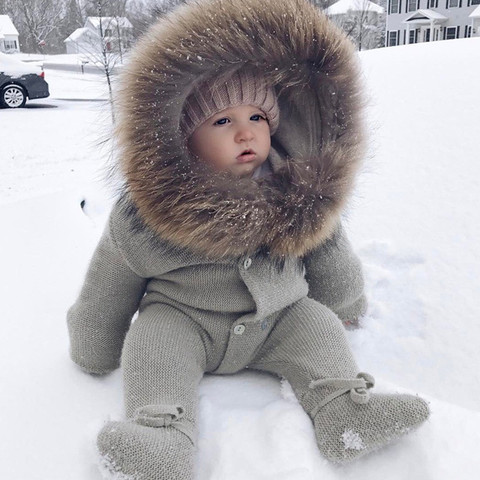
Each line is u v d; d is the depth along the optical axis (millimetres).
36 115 8797
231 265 1428
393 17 26734
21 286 2180
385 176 2795
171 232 1358
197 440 1280
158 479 1113
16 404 1445
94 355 1532
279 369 1478
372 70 4129
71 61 29453
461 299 1988
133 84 1327
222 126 1402
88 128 7004
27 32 43469
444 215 2451
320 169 1394
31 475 1216
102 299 1523
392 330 1907
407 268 2234
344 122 1419
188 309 1477
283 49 1343
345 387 1302
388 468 1230
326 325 1459
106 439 1118
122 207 1463
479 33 23750
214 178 1354
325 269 1659
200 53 1292
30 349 1713
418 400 1235
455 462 1207
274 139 1583
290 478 1147
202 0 1402
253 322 1464
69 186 3982
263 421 1323
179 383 1308
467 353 1756
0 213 3088
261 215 1345
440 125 3107
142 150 1329
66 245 2615
